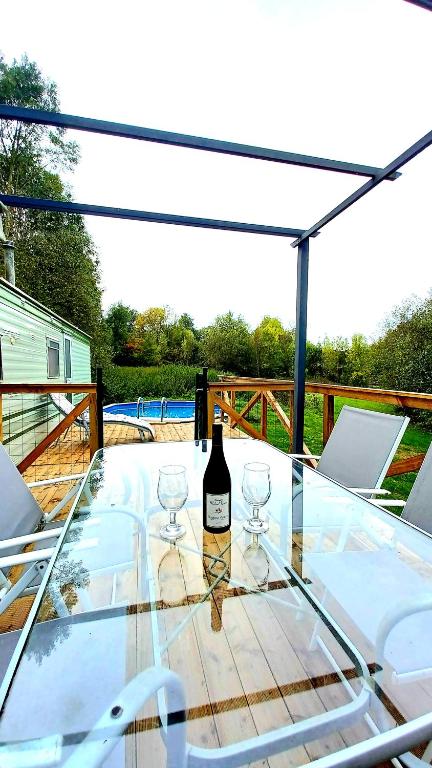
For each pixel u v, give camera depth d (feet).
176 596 3.55
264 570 3.94
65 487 11.05
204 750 2.26
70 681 2.53
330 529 4.78
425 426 19.85
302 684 2.79
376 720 2.62
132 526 4.77
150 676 2.30
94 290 48.98
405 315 29.58
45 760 1.91
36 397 17.80
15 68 30.53
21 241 40.60
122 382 48.37
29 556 3.84
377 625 3.26
